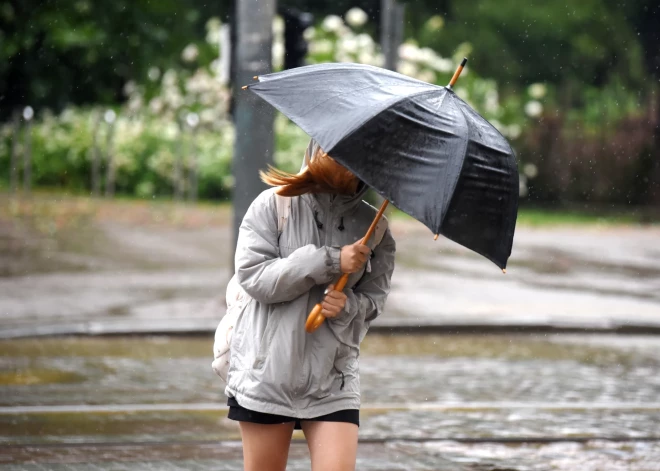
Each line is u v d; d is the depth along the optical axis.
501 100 69.38
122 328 24.44
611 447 15.41
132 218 48.31
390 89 8.87
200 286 31.03
